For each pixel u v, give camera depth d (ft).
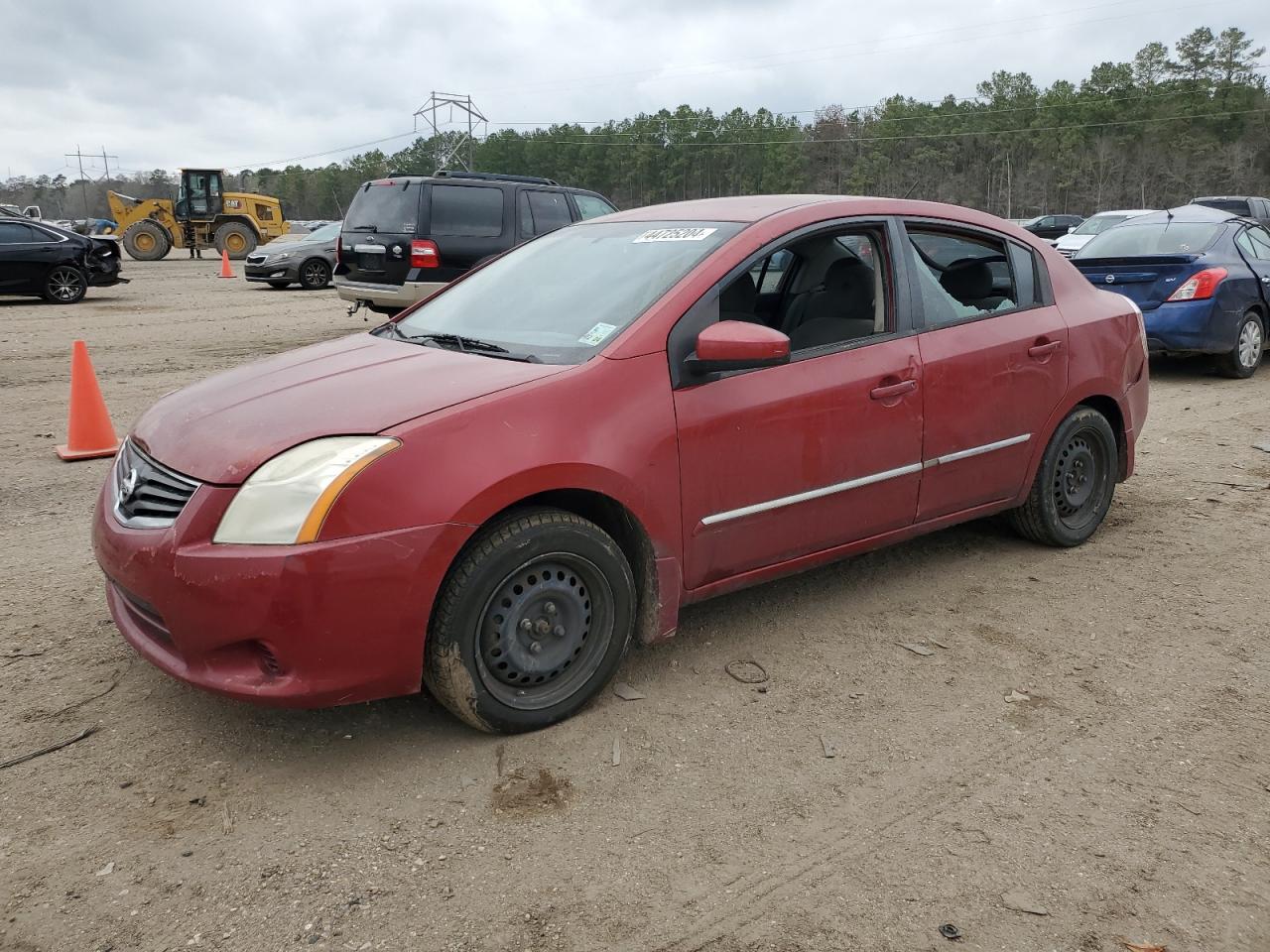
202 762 9.80
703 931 7.54
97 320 49.42
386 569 9.00
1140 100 331.36
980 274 14.40
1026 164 330.13
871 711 10.89
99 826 8.78
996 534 16.74
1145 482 19.93
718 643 12.57
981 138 333.01
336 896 7.91
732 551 11.56
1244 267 30.50
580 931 7.54
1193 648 12.46
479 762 9.82
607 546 10.37
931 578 14.74
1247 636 12.78
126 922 7.61
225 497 8.99
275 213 130.31
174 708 10.83
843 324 12.87
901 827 8.84
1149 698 11.19
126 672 11.64
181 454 9.63
